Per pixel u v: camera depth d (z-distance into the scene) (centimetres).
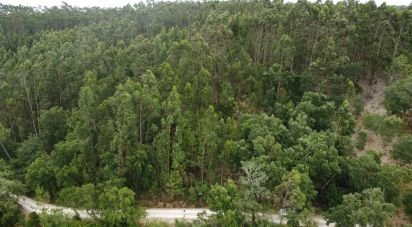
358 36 9150
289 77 8325
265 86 8488
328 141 6425
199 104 7544
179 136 6606
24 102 9144
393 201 5947
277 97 8119
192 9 15138
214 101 8088
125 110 6550
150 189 6894
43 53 11494
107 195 5788
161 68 8262
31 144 8025
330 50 8325
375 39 9262
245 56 8788
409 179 6384
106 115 7188
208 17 11294
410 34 9406
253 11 12081
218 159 6488
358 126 7869
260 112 8112
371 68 9438
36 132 8744
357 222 5056
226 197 5397
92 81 7950
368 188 5681
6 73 10350
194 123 7012
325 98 7681
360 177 6056
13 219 6431
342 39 8681
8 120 8919
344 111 7225
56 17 16850
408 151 6419
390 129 7106
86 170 6969
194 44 8419
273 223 5481
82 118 7244
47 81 9288
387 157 7112
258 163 5778
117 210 5728
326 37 8694
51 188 7131
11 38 14450
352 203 5281
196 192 6706
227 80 8319
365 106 8631
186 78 7825
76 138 7250
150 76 7394
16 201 6831
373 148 7431
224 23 10375
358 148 7131
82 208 6078
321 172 6222
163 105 6831
